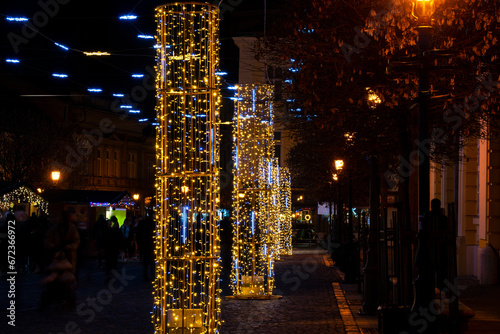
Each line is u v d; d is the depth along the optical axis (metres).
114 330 12.79
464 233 25.31
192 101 11.11
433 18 12.34
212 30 11.02
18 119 45.56
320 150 18.48
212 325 11.25
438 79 13.19
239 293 18.33
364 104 14.37
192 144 11.16
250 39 49.50
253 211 19.55
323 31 13.66
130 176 69.50
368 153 16.06
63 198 35.84
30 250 26.22
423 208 9.88
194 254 11.23
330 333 12.54
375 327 13.11
